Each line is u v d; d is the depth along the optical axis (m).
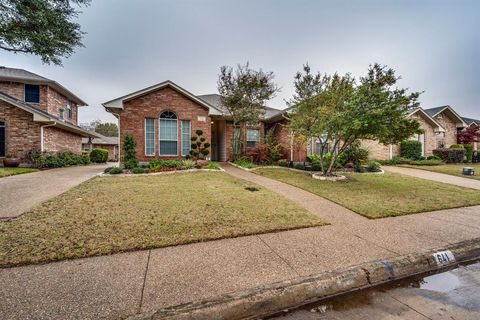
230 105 12.84
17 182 7.46
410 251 3.02
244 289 2.15
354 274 2.47
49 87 15.94
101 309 1.84
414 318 1.94
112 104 10.91
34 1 6.57
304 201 5.77
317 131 8.41
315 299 2.22
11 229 3.42
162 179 8.23
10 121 11.97
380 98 6.99
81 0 7.69
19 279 2.22
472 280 2.61
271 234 3.57
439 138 20.27
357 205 5.30
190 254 2.86
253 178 9.21
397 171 11.88
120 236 3.28
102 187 6.66
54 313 1.77
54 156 13.22
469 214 4.77
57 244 2.97
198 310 1.88
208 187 6.88
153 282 2.23
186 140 12.61
